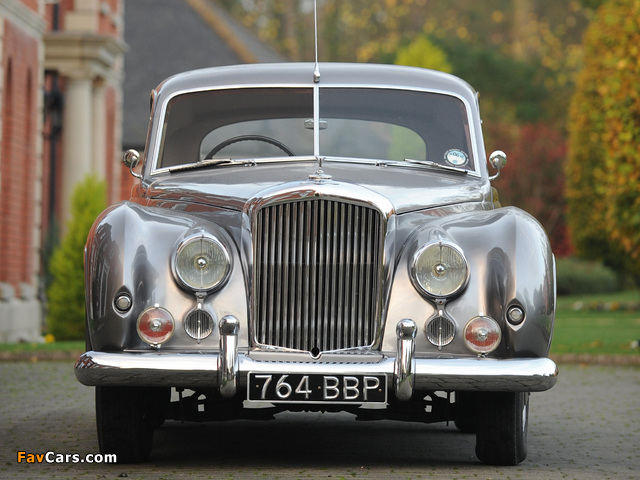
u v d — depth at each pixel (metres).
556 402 16.70
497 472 10.36
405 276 10.12
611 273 64.56
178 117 12.28
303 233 10.07
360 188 10.21
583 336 30.70
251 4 95.94
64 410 14.91
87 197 30.09
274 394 9.73
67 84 41.50
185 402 10.83
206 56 64.12
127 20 64.56
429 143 12.14
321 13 95.00
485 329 9.92
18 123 34.25
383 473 10.20
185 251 9.95
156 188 11.33
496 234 10.17
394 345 10.01
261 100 12.27
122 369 9.67
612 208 27.55
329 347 10.03
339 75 12.43
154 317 9.88
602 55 55.81
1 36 32.06
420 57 54.38
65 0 43.28
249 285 10.05
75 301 29.64
